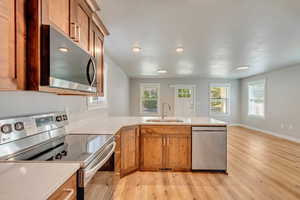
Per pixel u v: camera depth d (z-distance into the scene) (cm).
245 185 265
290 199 228
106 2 191
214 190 252
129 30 266
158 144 313
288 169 321
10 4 88
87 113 299
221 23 242
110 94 455
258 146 470
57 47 115
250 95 760
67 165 107
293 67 535
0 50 82
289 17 224
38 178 89
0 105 128
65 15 135
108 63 430
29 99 158
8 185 81
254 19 230
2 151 120
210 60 466
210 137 306
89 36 187
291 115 542
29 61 99
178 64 521
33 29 100
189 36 290
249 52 386
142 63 509
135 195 239
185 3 193
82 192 110
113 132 216
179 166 312
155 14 218
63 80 123
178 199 230
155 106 822
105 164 164
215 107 821
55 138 180
